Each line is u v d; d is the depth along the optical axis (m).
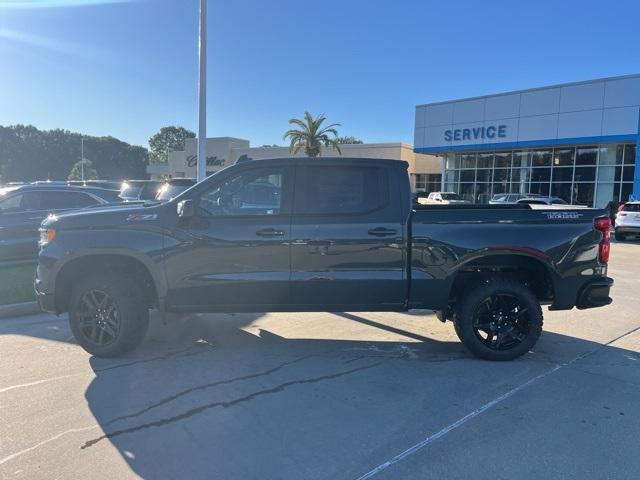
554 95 28.06
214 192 5.17
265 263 5.06
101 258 5.21
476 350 5.21
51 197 10.48
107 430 3.70
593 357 5.39
